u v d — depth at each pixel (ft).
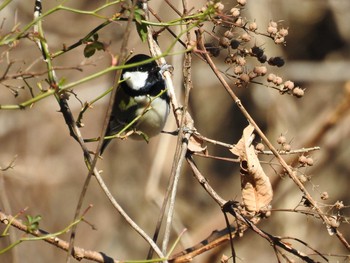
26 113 45.32
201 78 44.80
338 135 40.01
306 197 16.99
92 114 45.91
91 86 45.03
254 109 47.55
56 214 44.78
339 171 44.78
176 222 32.53
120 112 26.78
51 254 42.45
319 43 48.52
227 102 48.55
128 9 16.46
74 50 43.93
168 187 17.26
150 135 27.22
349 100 32.60
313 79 46.29
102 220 46.55
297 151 17.56
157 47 19.92
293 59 48.78
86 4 44.14
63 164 45.85
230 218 35.81
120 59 15.30
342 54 48.42
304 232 40.11
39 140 45.37
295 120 43.39
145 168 47.09
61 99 17.13
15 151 44.73
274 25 17.43
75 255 17.02
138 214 45.96
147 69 26.45
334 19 47.93
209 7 16.17
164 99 26.45
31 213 42.45
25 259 41.55
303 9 47.62
